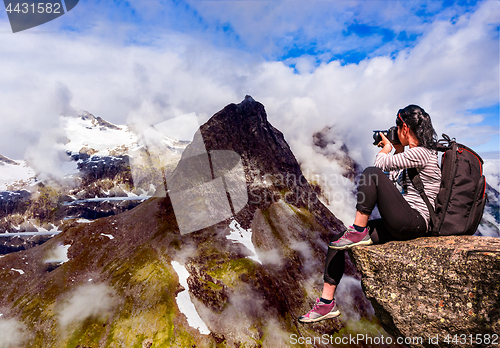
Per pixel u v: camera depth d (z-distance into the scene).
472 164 2.50
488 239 2.33
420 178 2.61
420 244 2.49
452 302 2.28
